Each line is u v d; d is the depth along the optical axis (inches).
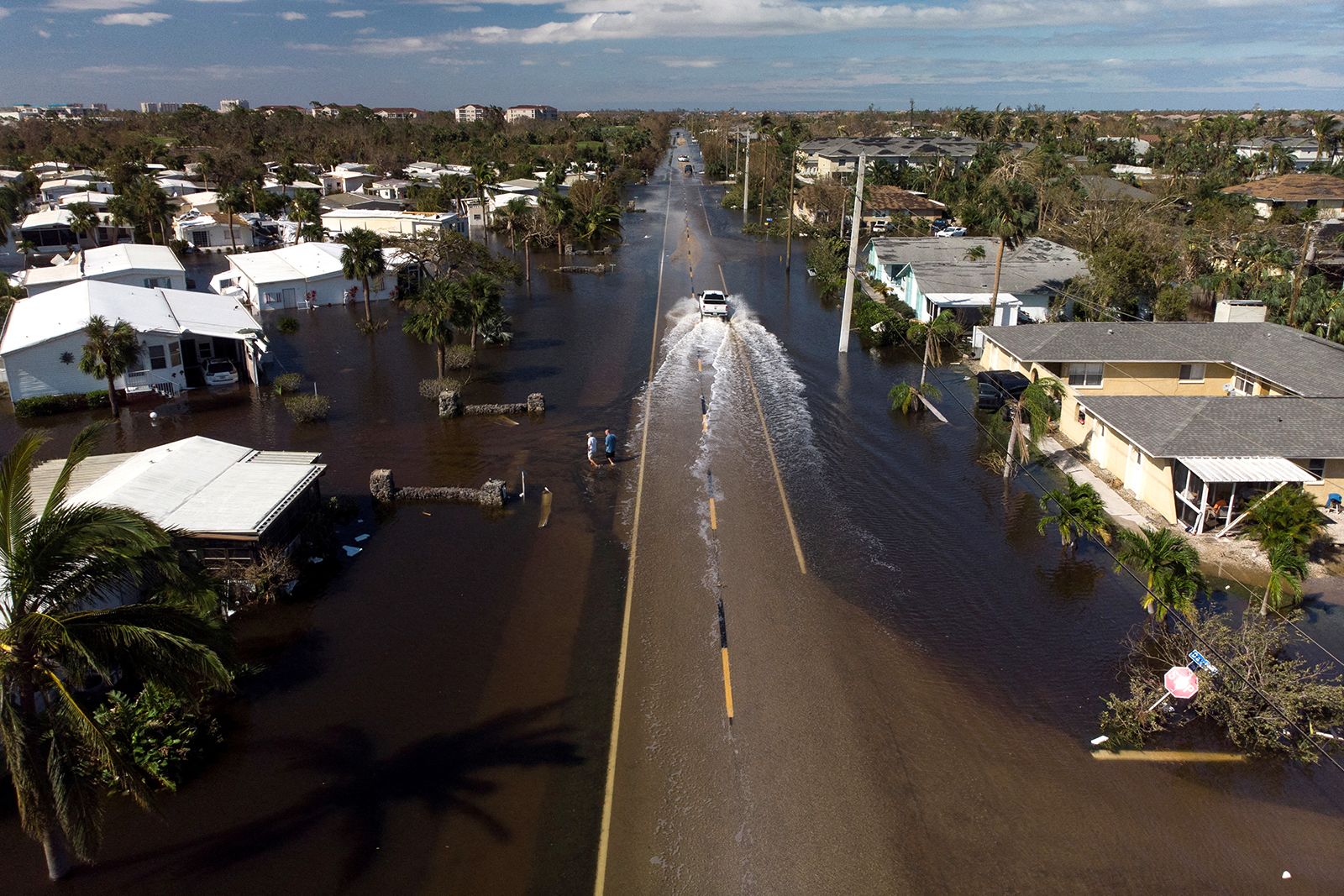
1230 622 940.0
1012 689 850.8
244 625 938.7
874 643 924.0
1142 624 962.1
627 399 1734.7
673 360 2022.6
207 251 3329.2
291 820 674.2
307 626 941.8
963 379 1900.8
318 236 3171.8
